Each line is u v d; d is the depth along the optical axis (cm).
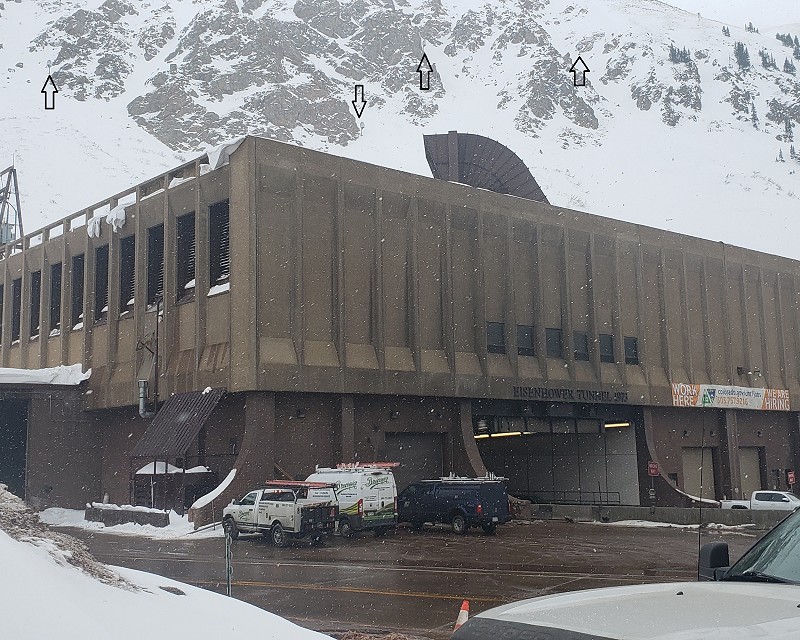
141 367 4169
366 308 4006
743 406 5525
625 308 5047
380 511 3281
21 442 4791
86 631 637
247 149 3688
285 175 3784
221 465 3775
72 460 4456
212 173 3872
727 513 3859
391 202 4141
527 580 2072
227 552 1280
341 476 3300
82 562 929
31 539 909
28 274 5166
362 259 4019
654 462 4853
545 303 4700
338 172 3953
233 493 3481
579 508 4319
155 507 3916
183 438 3566
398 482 4103
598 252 4969
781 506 4081
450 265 4294
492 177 5028
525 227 4659
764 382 5791
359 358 3922
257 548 2856
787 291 6122
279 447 3688
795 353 6091
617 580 2061
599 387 4788
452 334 4244
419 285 4197
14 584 666
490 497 3447
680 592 399
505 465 5819
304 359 3731
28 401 4450
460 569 2308
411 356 4094
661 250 5241
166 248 4066
